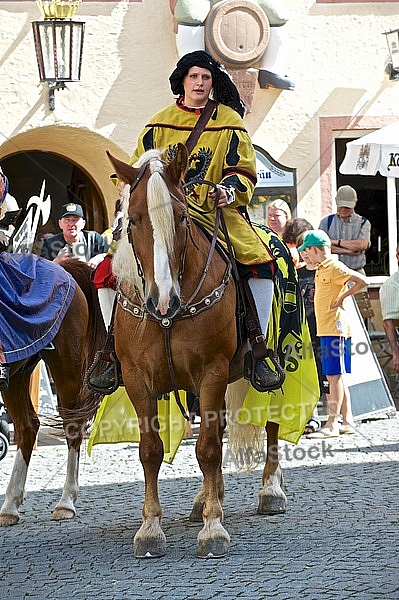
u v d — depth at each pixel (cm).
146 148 885
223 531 814
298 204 1702
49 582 756
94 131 1653
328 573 750
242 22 1642
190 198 854
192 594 714
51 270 977
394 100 1714
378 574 745
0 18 1625
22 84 1633
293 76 1695
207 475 821
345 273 1382
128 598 711
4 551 847
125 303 812
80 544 861
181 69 876
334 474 1122
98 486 1098
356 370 1497
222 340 817
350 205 1552
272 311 920
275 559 792
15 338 916
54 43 1509
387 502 980
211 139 870
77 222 1304
